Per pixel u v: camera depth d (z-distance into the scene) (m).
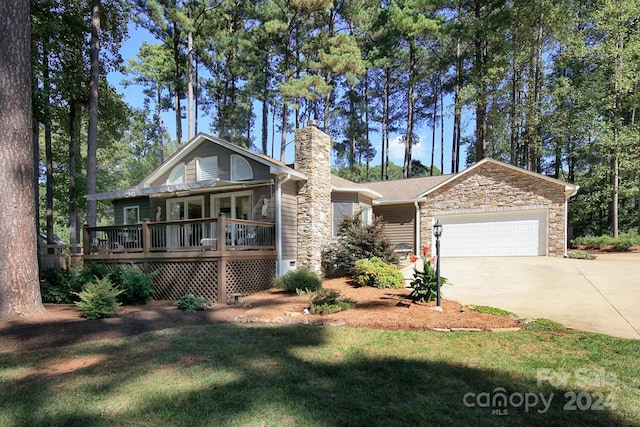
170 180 14.07
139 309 7.90
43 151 26.19
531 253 14.53
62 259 16.17
